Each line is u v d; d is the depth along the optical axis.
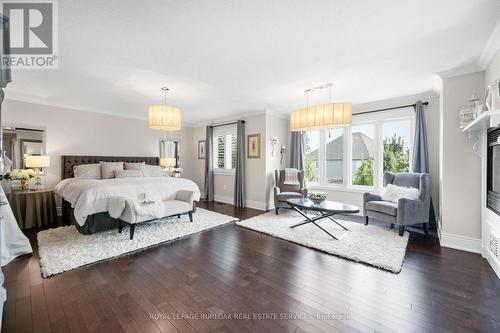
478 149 2.73
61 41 2.18
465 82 2.82
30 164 3.86
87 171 4.40
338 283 2.09
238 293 1.93
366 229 3.63
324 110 3.07
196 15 1.81
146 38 2.14
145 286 2.03
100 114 5.13
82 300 1.82
